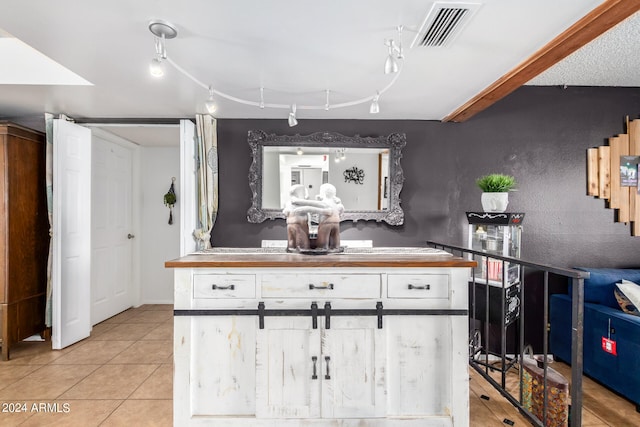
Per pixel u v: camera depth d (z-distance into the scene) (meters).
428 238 3.19
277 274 1.84
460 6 1.48
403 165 3.19
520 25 1.63
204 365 1.84
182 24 1.62
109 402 2.21
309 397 1.82
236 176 3.21
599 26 1.58
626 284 2.41
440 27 1.64
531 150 3.11
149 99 2.72
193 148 3.07
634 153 3.06
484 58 1.97
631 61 2.57
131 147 4.34
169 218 4.51
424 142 3.20
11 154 2.88
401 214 3.14
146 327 3.64
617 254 3.06
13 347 3.10
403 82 2.33
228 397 1.83
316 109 2.90
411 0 1.44
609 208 3.08
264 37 1.75
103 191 3.90
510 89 2.36
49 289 3.15
